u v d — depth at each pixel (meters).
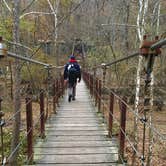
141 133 12.06
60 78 13.07
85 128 7.38
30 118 4.88
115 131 7.97
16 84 7.01
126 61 16.12
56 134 6.79
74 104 11.40
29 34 13.94
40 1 14.29
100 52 19.39
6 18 10.51
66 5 14.59
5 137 9.29
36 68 16.00
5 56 2.97
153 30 11.05
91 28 20.12
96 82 10.70
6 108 14.88
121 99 4.91
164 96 19.73
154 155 9.96
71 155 5.39
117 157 5.29
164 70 16.11
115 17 16.72
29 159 4.95
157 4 11.51
